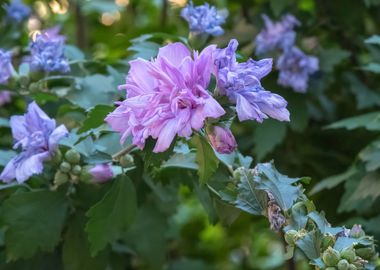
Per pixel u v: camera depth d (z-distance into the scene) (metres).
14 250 0.75
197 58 0.65
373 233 0.89
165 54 0.66
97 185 0.77
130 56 0.98
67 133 0.73
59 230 0.76
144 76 0.66
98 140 0.78
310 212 0.67
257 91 0.65
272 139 0.94
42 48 0.85
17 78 0.85
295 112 0.97
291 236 0.66
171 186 0.90
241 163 0.79
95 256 0.78
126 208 0.74
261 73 0.66
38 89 0.85
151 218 0.94
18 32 1.05
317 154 1.04
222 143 0.65
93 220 0.73
